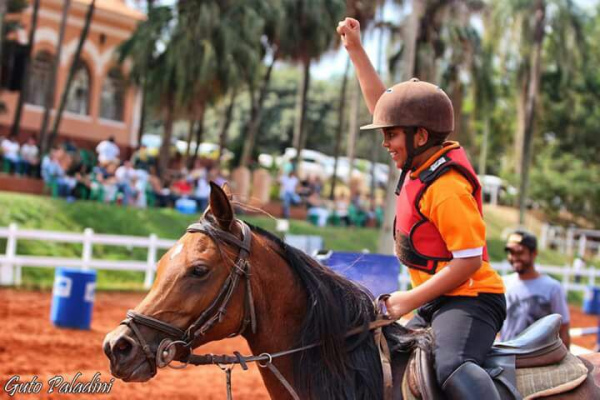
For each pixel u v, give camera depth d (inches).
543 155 1520.7
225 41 962.1
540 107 1300.4
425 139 138.1
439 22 885.2
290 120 1945.1
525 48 1167.6
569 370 142.4
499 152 1742.1
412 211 137.6
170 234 796.6
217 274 131.6
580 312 837.8
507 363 139.6
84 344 404.8
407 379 136.9
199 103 975.0
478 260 131.0
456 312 135.9
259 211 145.3
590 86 1485.0
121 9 1322.6
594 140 1493.6
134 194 861.8
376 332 142.6
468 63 1042.7
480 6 956.0
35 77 1191.6
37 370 336.2
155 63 983.0
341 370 137.5
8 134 1147.9
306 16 1083.3
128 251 732.7
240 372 379.6
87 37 1252.5
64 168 839.1
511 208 1529.3
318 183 1152.2
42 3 1187.3
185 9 984.9
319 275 144.7
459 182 134.0
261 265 139.0
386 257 238.8
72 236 612.1
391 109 138.3
